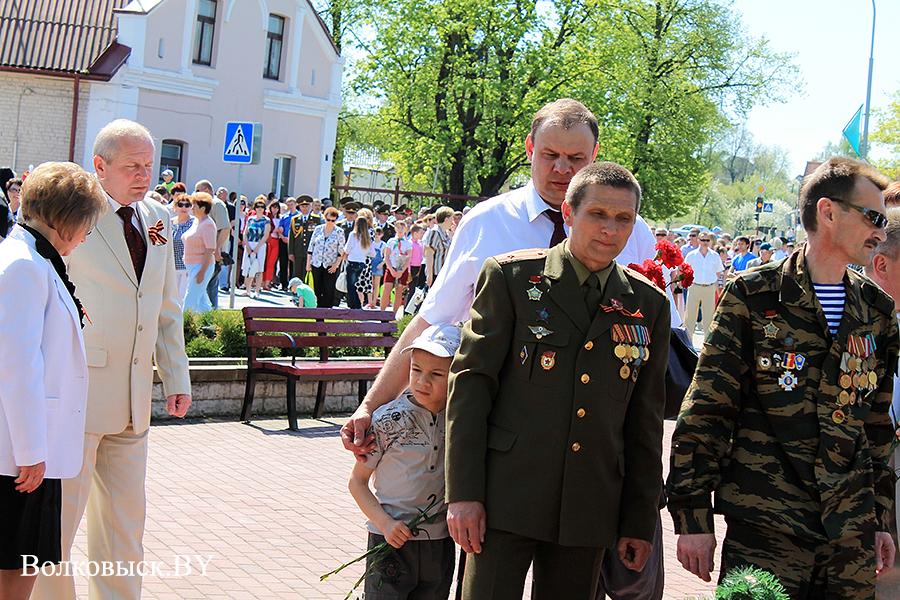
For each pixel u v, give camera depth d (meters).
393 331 9.63
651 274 3.51
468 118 33.62
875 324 3.26
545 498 2.80
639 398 2.97
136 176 4.01
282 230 20.64
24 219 3.51
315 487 6.46
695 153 39.91
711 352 3.24
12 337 3.28
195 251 12.78
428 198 38.03
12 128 27.64
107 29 28.38
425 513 3.34
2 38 27.62
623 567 3.53
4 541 3.36
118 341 3.96
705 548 3.17
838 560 3.09
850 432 3.13
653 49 38.00
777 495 3.10
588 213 2.83
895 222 3.74
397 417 3.38
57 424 3.46
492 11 31.47
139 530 4.11
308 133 32.16
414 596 3.46
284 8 30.86
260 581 4.70
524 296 2.88
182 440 7.48
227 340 9.52
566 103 3.55
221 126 29.98
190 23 28.81
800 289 3.18
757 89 40.44
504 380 2.89
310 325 8.91
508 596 2.83
